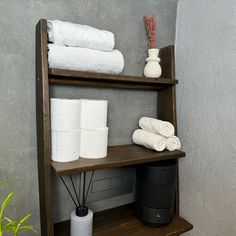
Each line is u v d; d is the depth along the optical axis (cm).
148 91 96
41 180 67
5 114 66
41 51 59
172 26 97
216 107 79
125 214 90
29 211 73
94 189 88
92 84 77
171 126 83
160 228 84
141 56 91
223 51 76
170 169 79
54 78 69
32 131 71
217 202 80
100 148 71
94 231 80
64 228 78
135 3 87
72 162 65
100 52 68
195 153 88
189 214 92
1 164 67
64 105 62
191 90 90
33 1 67
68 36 62
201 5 84
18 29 65
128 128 93
